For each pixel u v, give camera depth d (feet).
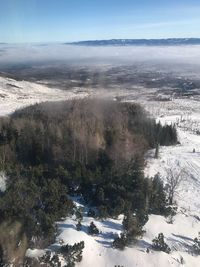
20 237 105.91
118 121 249.34
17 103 477.77
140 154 202.90
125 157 180.65
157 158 221.25
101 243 118.21
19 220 110.93
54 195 131.85
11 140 195.72
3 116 306.96
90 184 150.61
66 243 112.47
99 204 141.08
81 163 168.35
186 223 144.97
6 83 626.23
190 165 212.84
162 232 133.08
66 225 123.34
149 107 489.26
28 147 185.78
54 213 124.36
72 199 146.20
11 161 174.70
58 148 178.40
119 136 208.64
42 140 188.34
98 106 287.48
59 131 199.62
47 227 114.11
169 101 583.99
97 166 168.55
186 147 256.52
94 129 211.61
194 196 175.32
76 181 152.35
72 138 188.55
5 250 100.12
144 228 132.16
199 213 157.48
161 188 160.66
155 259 115.34
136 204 142.00
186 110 513.04
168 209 146.92
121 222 132.46
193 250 125.90
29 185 136.46
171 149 247.09
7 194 124.47
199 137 306.14
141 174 160.25
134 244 120.26
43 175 156.35
